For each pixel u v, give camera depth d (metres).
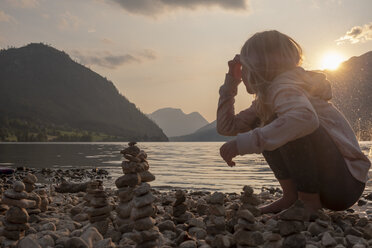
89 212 1.86
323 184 1.81
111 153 22.38
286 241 1.35
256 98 1.80
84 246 1.50
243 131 2.18
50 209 2.81
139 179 1.90
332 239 1.59
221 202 1.63
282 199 2.15
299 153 1.72
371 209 3.02
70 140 195.25
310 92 1.79
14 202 1.66
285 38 1.73
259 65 1.71
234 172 8.41
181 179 6.91
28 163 12.11
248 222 1.38
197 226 1.92
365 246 1.60
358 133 57.34
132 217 1.42
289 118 1.52
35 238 1.71
